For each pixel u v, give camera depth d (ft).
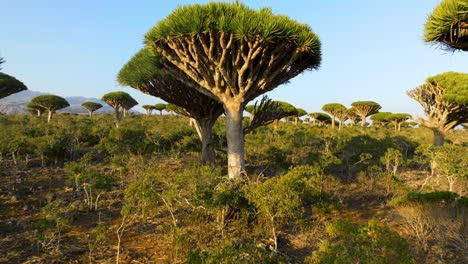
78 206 22.90
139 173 32.40
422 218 17.11
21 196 24.90
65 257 14.48
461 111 41.39
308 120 191.01
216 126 75.10
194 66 23.03
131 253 15.15
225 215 19.02
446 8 14.11
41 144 39.93
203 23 18.74
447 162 30.48
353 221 19.92
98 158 45.34
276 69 24.54
